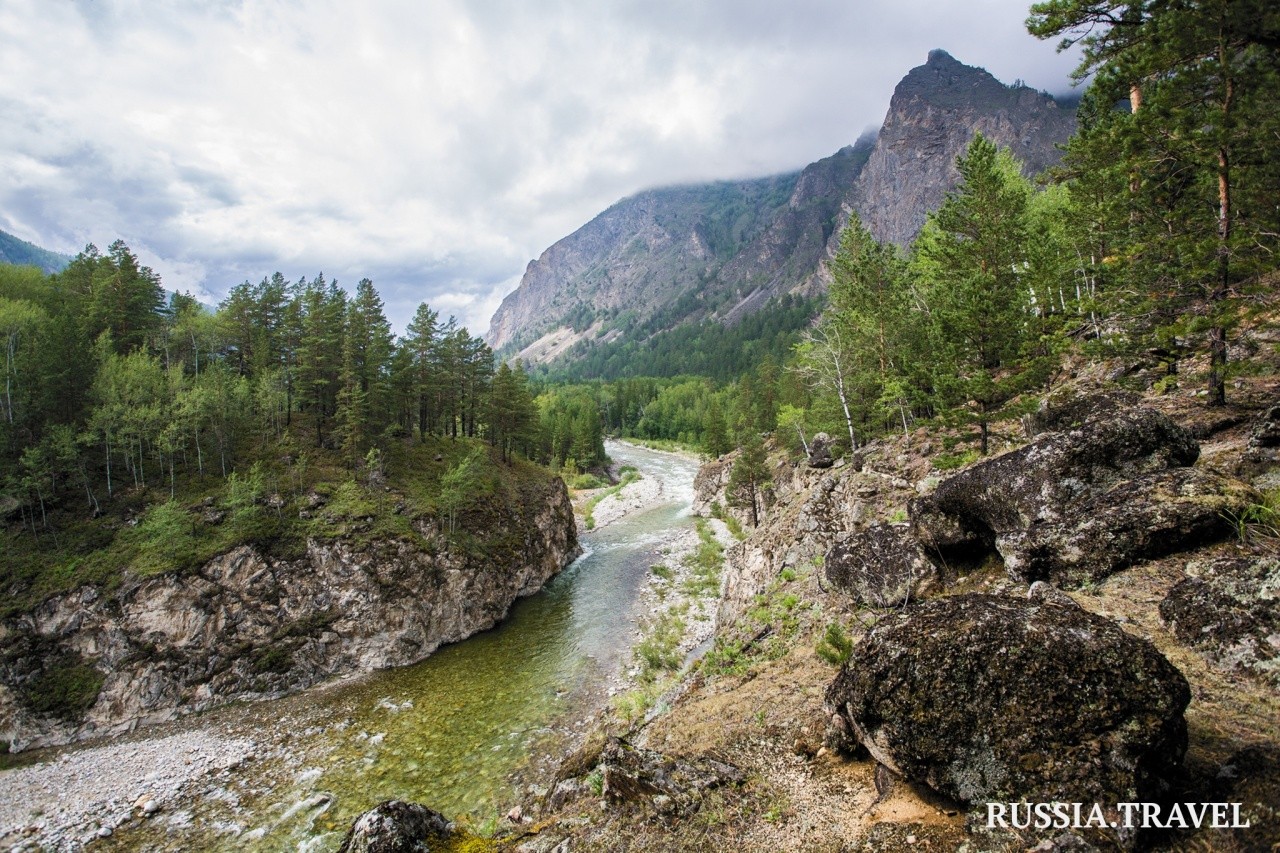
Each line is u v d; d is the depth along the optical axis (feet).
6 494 120.16
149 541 122.72
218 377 160.25
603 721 84.07
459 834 31.37
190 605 115.34
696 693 56.85
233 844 68.80
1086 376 80.28
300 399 169.68
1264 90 46.37
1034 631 21.20
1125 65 53.83
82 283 194.18
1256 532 29.94
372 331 192.34
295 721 99.50
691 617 125.90
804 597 66.39
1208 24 46.26
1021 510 40.47
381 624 124.98
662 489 314.55
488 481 181.37
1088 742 18.76
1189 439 38.73
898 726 22.34
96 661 106.73
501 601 147.64
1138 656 19.49
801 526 91.30
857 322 116.26
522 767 78.18
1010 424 86.74
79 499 130.52
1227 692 23.06
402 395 186.91
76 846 70.33
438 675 114.62
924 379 86.89
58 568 114.83
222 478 144.46
